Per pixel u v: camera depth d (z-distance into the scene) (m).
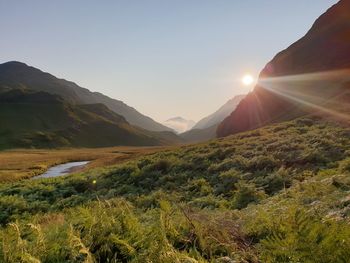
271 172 18.25
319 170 16.23
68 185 26.22
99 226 6.08
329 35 102.88
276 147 24.17
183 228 6.52
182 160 26.59
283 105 82.94
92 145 198.50
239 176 18.34
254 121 90.00
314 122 36.16
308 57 101.75
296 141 24.95
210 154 26.36
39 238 5.40
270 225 6.45
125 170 27.39
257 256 5.30
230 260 5.07
